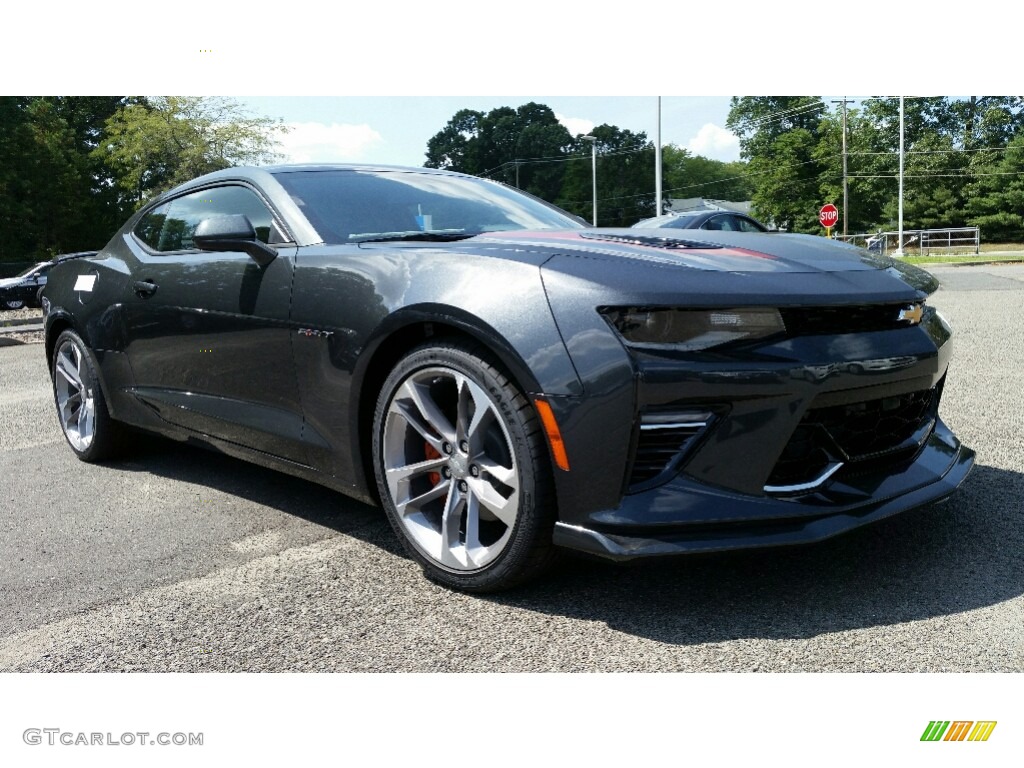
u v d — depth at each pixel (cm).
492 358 205
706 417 194
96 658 194
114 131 2969
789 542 191
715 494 193
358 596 221
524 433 199
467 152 7819
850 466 211
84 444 375
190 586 232
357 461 240
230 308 274
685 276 196
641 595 212
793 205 6081
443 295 210
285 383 258
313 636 199
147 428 335
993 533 240
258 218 283
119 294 335
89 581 239
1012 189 5009
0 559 260
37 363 813
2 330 1165
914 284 227
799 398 194
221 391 288
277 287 257
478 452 211
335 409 241
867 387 204
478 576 213
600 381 189
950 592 204
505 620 203
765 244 236
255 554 255
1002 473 298
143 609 219
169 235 330
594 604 208
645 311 190
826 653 180
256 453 280
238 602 220
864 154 5825
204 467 362
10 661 194
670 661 180
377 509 294
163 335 310
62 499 322
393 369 225
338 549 256
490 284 206
